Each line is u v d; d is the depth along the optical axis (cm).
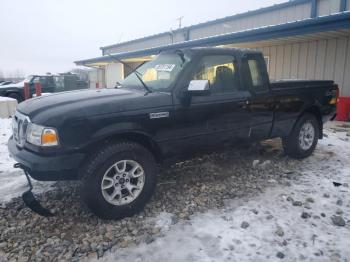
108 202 326
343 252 282
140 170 346
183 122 374
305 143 542
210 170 480
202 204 370
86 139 310
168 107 359
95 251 283
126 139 347
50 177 309
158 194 397
